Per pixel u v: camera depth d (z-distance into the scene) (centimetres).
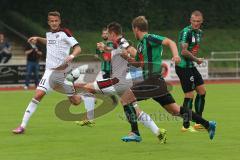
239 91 5547
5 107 4097
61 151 2259
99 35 9269
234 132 2795
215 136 2656
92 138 2594
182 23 10106
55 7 9569
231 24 10319
